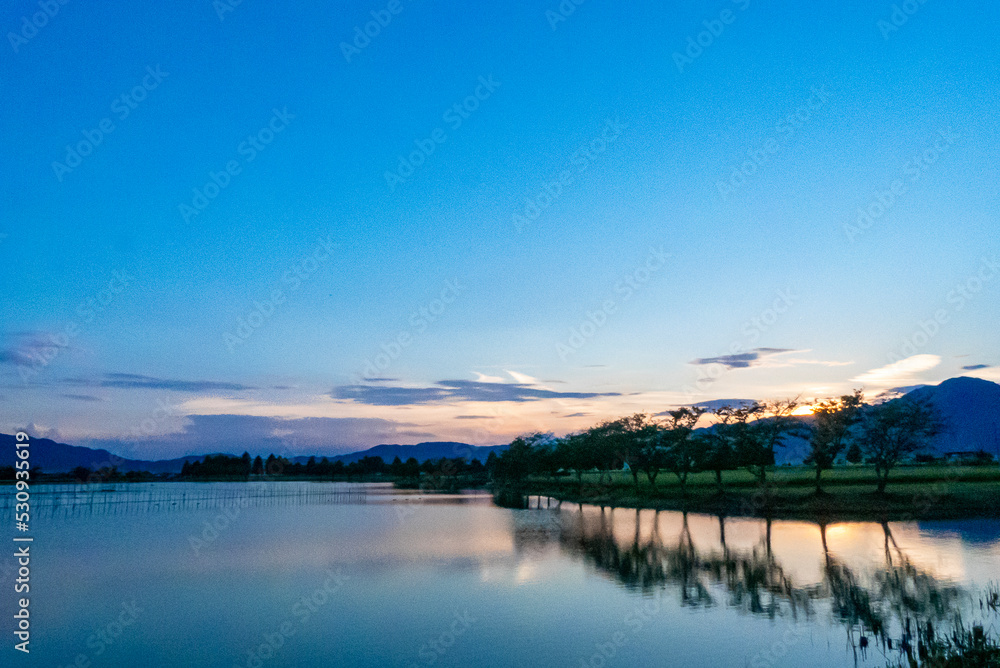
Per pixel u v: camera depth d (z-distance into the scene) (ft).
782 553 161.99
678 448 335.67
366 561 164.14
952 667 72.84
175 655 88.69
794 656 83.51
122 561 168.96
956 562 142.72
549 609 110.63
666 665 81.97
